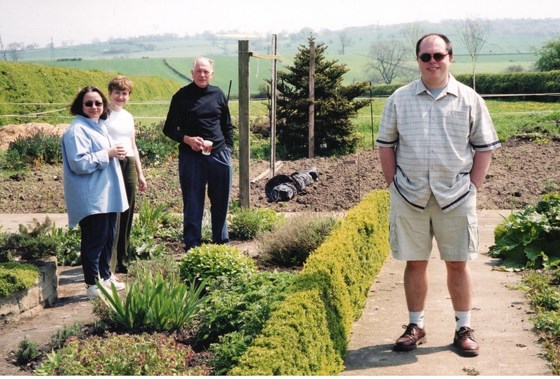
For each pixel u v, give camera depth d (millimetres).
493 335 6238
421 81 5695
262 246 9141
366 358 5734
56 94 37000
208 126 9031
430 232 5809
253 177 17906
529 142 21469
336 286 5824
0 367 5617
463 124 5613
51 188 16250
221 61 92562
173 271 7129
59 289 8141
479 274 8469
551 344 5879
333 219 9180
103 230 7551
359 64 98875
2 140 23203
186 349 5590
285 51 162250
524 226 8914
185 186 9102
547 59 64688
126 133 8438
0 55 127750
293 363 4395
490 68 96625
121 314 6180
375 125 29812
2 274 6840
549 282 7789
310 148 22328
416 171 5648
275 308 5465
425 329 6414
